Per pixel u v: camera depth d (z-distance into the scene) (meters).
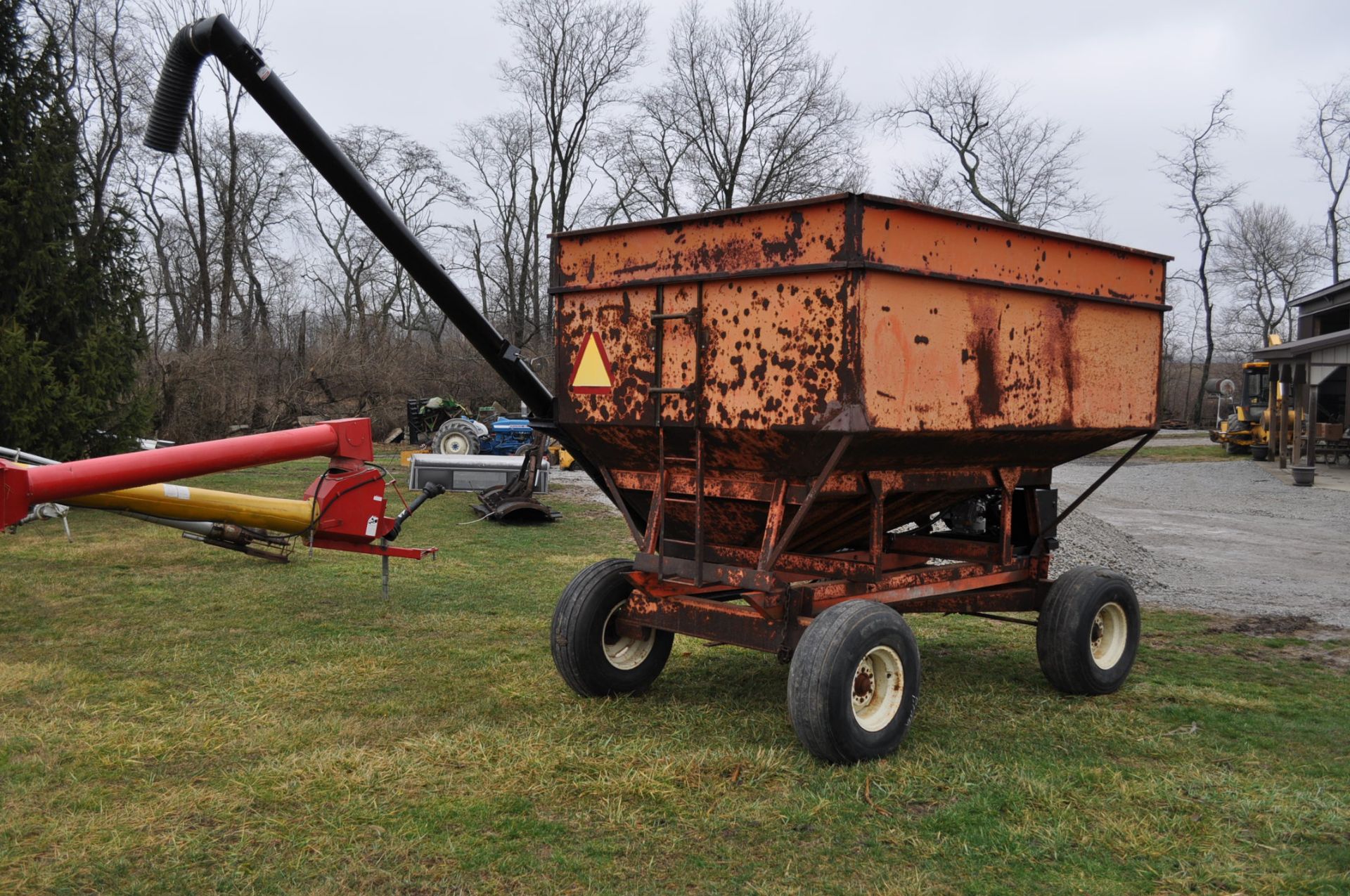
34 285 14.48
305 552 10.24
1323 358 21.81
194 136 36.25
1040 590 5.80
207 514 6.76
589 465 5.49
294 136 4.50
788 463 4.38
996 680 5.96
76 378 14.74
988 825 3.76
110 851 3.44
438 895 3.19
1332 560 11.67
